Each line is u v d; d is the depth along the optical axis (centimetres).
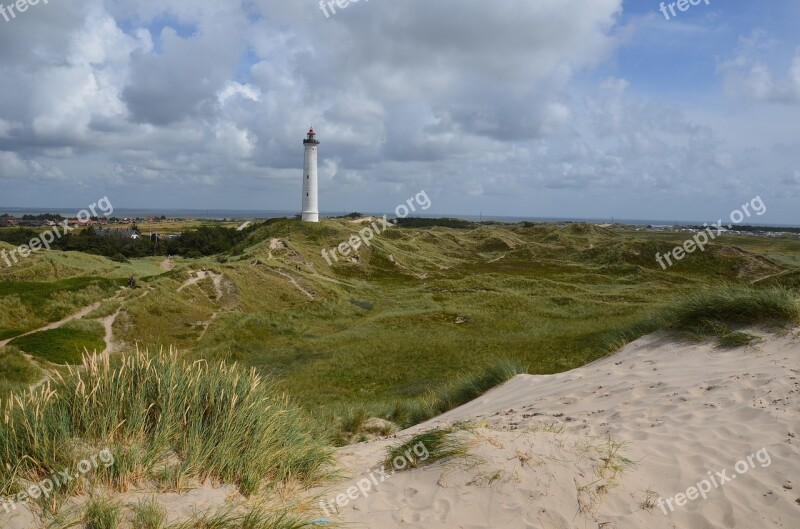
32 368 1638
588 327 2366
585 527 355
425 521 373
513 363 1114
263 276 3709
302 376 1830
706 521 356
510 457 437
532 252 6538
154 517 334
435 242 6925
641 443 480
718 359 727
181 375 514
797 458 411
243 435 476
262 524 347
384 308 3656
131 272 3831
